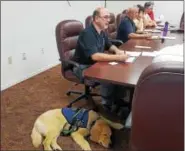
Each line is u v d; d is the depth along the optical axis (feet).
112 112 8.24
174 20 21.34
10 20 10.60
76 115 7.07
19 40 11.32
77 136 6.70
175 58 3.04
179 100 2.66
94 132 6.68
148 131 3.00
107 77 4.96
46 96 9.95
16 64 11.32
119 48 8.23
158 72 2.63
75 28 8.73
